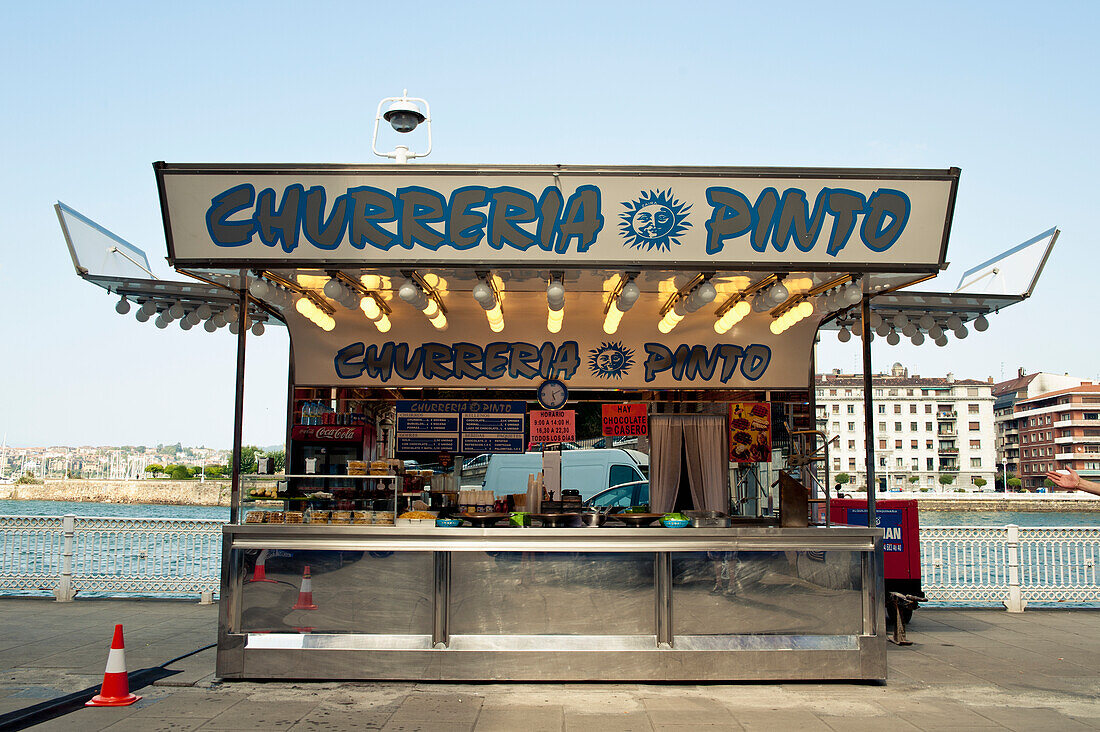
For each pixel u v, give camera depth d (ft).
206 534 36.04
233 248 21.95
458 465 30.22
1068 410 349.61
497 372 30.48
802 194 21.83
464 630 22.29
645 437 30.45
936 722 18.56
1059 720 18.79
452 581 22.39
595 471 30.30
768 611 22.57
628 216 21.79
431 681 21.93
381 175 21.50
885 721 18.62
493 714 18.99
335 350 30.27
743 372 30.68
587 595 22.41
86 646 26.08
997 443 405.59
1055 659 25.59
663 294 27.63
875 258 22.30
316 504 25.38
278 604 22.43
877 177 21.80
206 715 18.76
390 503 25.55
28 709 18.69
